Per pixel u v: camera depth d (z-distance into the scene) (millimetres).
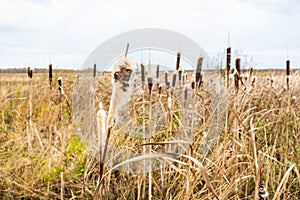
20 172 4047
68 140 4312
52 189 3791
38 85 6320
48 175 3826
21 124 5168
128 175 3639
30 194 3705
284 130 4215
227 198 3287
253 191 3426
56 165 3949
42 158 4090
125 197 3543
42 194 3717
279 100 4965
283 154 3916
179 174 3439
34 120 5289
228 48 3691
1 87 7492
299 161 3889
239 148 3617
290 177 3648
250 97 4430
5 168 4004
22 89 6582
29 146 4406
